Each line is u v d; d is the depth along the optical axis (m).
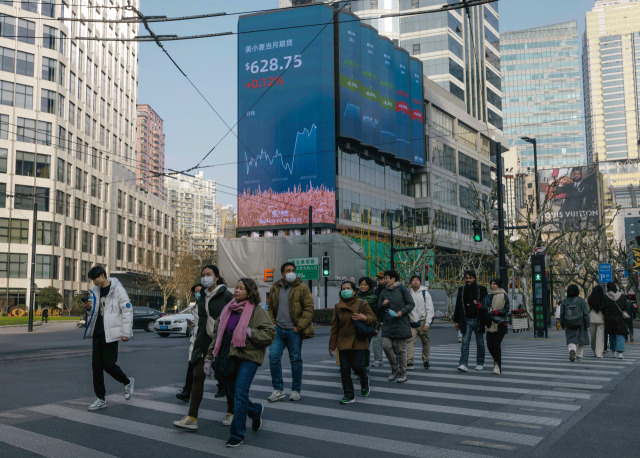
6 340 23.48
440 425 6.24
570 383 9.23
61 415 6.90
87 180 71.38
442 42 73.69
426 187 60.91
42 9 63.03
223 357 5.77
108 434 5.91
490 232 31.30
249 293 5.76
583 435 5.77
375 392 8.46
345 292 7.73
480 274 57.16
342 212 48.97
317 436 5.78
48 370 11.53
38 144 61.78
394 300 9.52
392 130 54.59
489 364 12.23
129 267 85.50
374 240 52.28
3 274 59.38
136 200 89.69
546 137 157.00
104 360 7.31
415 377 10.08
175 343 20.02
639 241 40.69
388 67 54.59
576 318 12.72
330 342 7.86
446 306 55.69
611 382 9.33
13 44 60.94
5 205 59.66
